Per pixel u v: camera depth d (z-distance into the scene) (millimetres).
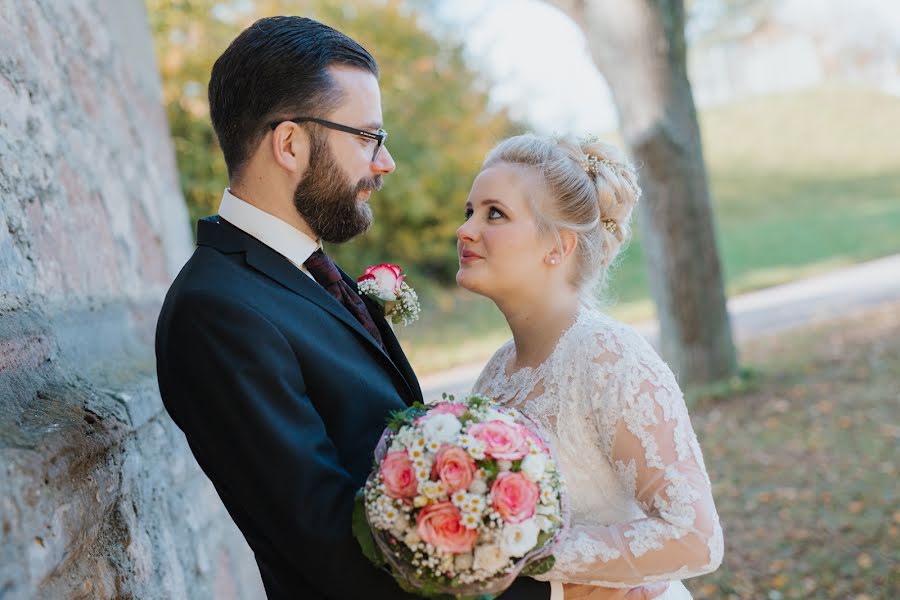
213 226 1967
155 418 2439
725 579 4531
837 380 7605
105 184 3018
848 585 4285
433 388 9289
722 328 7832
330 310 1899
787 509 5227
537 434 1713
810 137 27328
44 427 1518
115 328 2615
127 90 4066
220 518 3221
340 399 1796
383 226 14023
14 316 1765
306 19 1998
